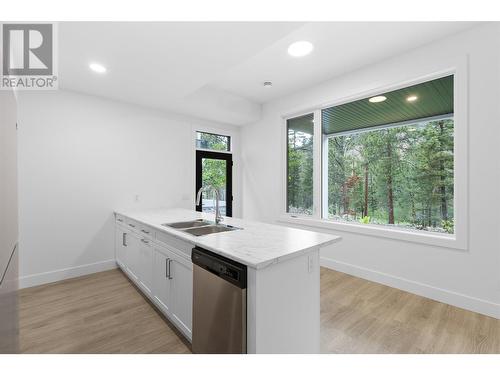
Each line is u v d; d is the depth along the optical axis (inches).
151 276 87.0
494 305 77.3
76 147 115.4
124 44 74.7
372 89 107.0
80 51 78.5
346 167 154.2
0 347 44.7
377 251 107.3
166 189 146.0
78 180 116.1
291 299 53.2
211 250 55.4
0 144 48.8
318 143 132.4
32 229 104.6
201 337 58.3
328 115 132.6
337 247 121.9
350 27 81.7
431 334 70.6
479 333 70.3
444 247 87.9
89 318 79.5
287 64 108.4
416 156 123.8
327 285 104.6
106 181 124.3
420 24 80.0
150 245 87.7
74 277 114.6
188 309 65.1
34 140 105.0
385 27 81.7
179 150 151.5
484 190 78.4
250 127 172.9
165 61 85.5
